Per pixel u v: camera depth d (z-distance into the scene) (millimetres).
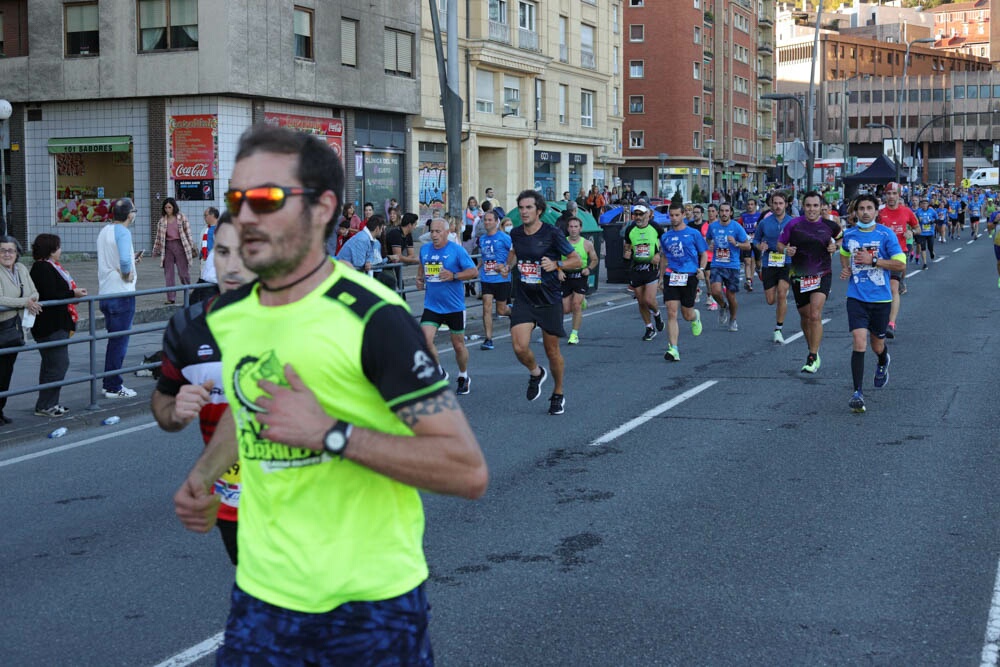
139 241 32625
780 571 5578
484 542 6156
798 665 4383
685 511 6758
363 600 2543
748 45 89500
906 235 16281
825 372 12625
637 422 9727
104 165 33156
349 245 14031
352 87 35750
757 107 93500
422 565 2666
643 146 75750
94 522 6781
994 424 9438
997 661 4410
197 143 31625
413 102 38969
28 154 33781
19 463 8555
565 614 4988
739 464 8039
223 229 4348
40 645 4719
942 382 11766
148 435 9656
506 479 7652
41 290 10227
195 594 5398
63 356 10375
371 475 2551
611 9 58719
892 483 7410
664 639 4672
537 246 9820
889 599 5148
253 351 2514
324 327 2471
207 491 3029
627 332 17234
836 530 6309
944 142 137375
